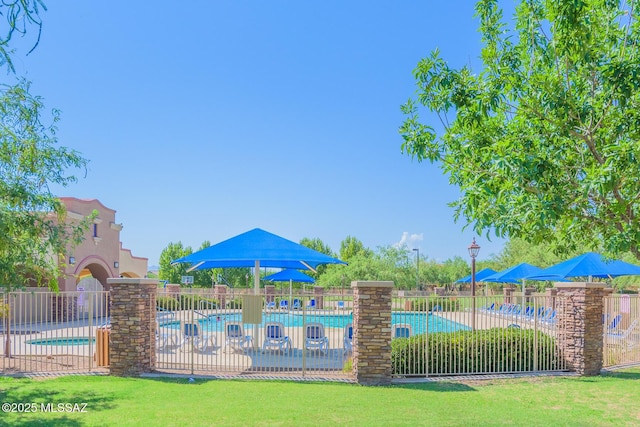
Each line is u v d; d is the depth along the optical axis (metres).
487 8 7.36
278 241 14.51
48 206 10.23
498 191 6.51
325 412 8.25
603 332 13.00
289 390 9.89
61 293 12.30
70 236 12.18
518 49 7.14
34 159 9.95
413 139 7.34
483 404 8.91
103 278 30.50
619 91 5.94
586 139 6.31
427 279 51.44
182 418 7.85
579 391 10.02
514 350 11.90
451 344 11.62
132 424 7.51
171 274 50.38
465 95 7.11
